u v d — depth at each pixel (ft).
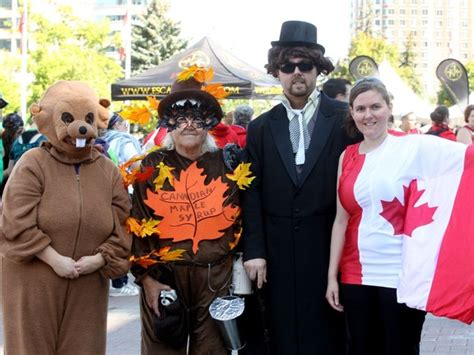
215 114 15.06
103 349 14.98
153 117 17.25
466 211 13.75
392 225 14.08
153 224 14.75
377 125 14.11
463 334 23.21
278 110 15.65
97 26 123.03
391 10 520.42
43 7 118.52
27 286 14.38
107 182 14.90
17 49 139.13
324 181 14.99
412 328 14.30
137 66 161.99
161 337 14.53
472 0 522.06
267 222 15.28
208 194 14.98
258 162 15.42
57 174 14.56
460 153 13.91
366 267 14.19
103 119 15.21
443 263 13.71
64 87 14.85
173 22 164.55
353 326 14.44
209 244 14.84
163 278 14.85
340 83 22.98
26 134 29.25
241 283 15.03
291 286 15.07
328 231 15.10
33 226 14.17
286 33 15.42
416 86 239.09
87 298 14.69
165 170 14.96
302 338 15.07
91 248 14.60
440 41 525.34
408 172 14.03
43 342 14.44
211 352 14.84
